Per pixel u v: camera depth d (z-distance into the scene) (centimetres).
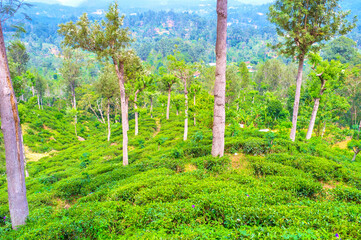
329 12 1596
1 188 1595
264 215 489
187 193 680
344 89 3781
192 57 15638
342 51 6788
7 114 699
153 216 549
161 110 5038
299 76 1780
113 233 530
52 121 4628
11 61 2536
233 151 1169
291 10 1641
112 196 756
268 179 802
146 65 2958
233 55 17525
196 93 2145
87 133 4784
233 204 542
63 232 553
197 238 422
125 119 1491
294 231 426
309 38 1589
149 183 803
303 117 3038
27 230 649
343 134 2664
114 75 3231
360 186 800
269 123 3647
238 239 418
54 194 1067
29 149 3038
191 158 1150
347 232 444
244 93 5497
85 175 1291
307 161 982
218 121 1041
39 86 6222
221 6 945
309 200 633
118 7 1317
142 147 2136
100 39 1328
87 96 5172
